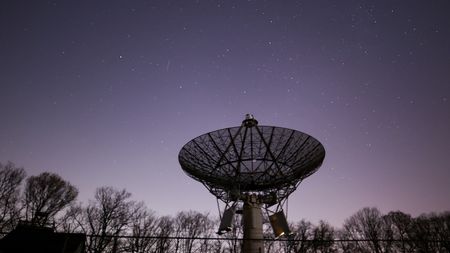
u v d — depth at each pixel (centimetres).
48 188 5216
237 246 4569
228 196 2005
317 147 1973
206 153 2106
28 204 4934
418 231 5700
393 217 6334
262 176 2072
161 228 5441
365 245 5453
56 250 2348
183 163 2042
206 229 5869
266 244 4634
